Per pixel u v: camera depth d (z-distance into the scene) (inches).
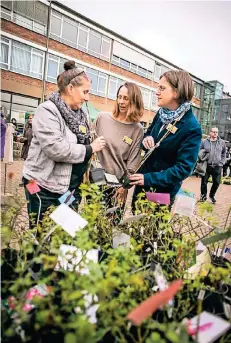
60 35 616.1
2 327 30.6
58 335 30.5
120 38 684.1
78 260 42.1
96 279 28.3
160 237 54.6
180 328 25.0
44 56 615.8
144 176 69.2
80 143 69.2
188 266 44.6
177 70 71.8
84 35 650.2
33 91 625.9
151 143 74.4
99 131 81.7
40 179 64.1
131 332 31.7
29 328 30.9
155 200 57.9
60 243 38.8
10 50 570.3
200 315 30.0
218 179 232.7
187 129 69.4
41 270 36.8
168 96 71.1
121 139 80.6
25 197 67.1
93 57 677.3
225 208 210.2
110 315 28.4
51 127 62.1
